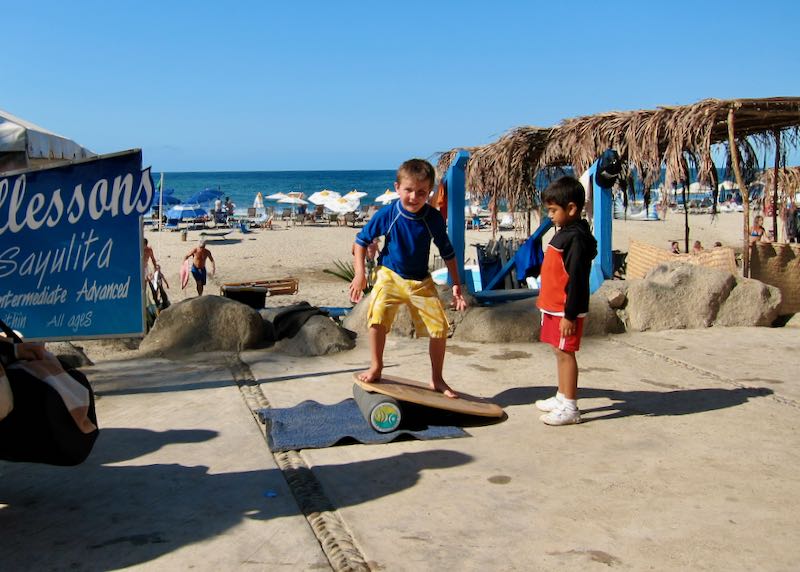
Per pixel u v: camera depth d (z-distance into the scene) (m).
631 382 5.61
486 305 7.85
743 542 2.97
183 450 4.20
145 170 5.25
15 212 5.13
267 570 2.81
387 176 192.12
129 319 5.31
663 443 4.20
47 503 3.46
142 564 2.86
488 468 3.85
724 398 5.11
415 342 7.23
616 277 12.87
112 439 4.41
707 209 40.16
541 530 3.11
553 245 4.50
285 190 116.81
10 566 2.84
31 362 3.12
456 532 3.10
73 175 5.20
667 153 9.01
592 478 3.69
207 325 7.00
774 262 9.30
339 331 6.95
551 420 4.56
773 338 7.11
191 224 41.03
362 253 4.73
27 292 5.18
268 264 23.58
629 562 2.82
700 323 7.64
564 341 4.46
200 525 3.21
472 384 5.60
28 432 3.03
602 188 8.08
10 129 9.41
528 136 10.79
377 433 4.35
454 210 7.80
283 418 4.68
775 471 3.75
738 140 10.69
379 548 2.96
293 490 3.58
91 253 5.26
